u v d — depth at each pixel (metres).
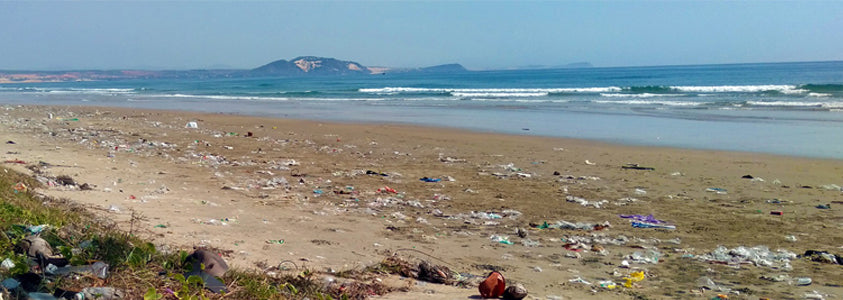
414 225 10.11
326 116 33.06
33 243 5.72
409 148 20.25
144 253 5.96
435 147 20.50
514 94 51.03
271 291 5.66
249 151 18.75
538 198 12.61
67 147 17.66
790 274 7.74
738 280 7.46
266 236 8.67
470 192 13.11
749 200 12.45
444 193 13.02
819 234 9.84
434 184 13.98
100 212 9.12
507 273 7.57
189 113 35.44
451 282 6.93
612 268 7.95
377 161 17.34
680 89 49.94
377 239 8.98
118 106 43.53
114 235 6.64
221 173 14.42
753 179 14.64
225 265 6.06
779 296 6.83
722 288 7.10
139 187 11.98
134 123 27.69
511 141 21.95
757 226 10.38
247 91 72.12
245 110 38.44
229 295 5.39
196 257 6.02
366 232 9.39
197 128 25.97
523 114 32.69
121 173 13.52
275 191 12.52
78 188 11.23
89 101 51.53
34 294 4.57
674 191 13.41
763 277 7.58
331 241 8.65
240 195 11.88
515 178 14.89
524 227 10.25
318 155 18.30
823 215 11.09
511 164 17.02
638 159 17.86
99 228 7.44
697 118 28.80
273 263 7.11
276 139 22.36
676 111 32.31
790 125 25.30
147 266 5.79
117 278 5.29
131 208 9.80
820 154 18.09
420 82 105.31
